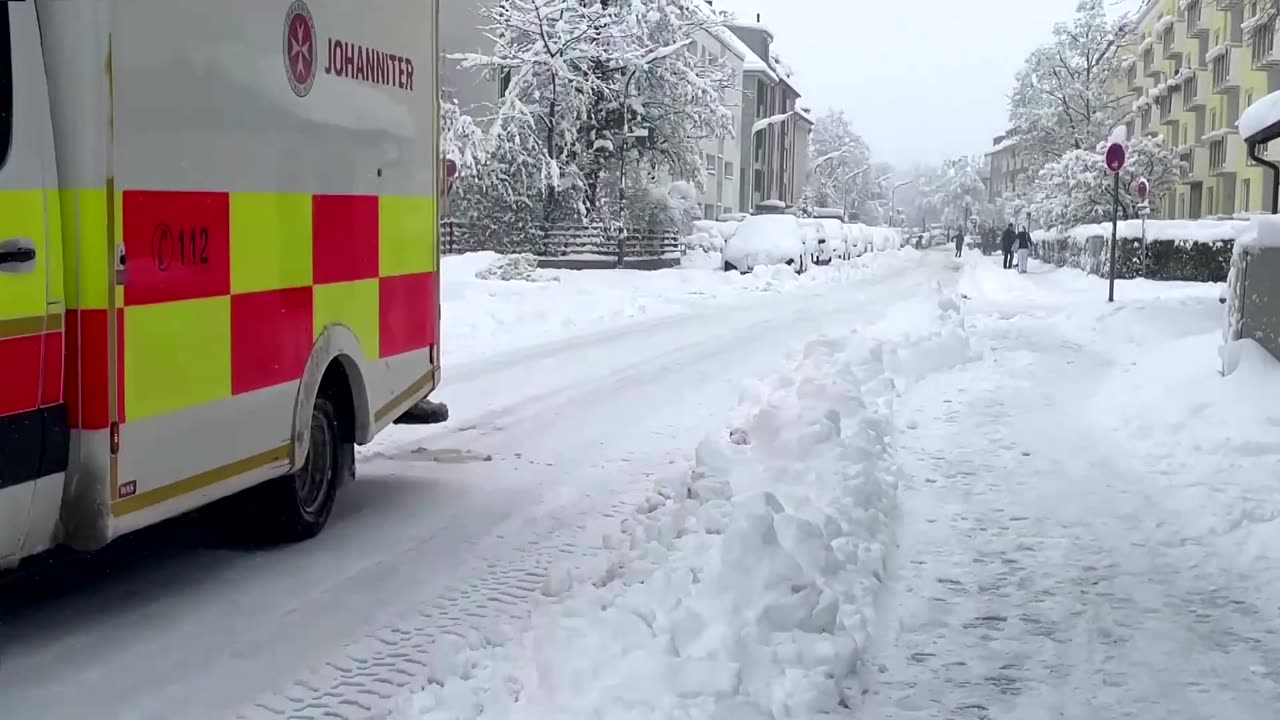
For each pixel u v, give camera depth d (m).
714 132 39.28
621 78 37.25
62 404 4.52
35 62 4.37
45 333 4.41
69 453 4.55
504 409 10.81
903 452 8.41
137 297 4.77
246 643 5.00
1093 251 33.47
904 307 14.98
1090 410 9.99
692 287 27.64
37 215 4.36
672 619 4.60
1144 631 5.07
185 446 5.12
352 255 6.75
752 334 17.34
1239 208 52.78
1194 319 15.07
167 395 4.98
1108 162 20.00
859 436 7.93
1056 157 59.84
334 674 4.68
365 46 6.93
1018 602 5.43
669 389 11.97
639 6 36.31
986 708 4.34
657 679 4.13
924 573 5.84
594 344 16.05
